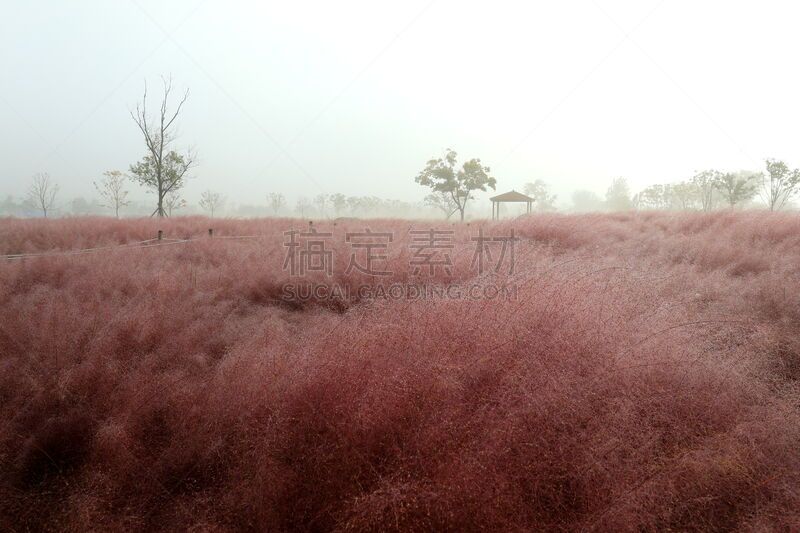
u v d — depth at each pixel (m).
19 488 2.52
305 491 2.30
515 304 3.85
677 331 3.43
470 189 33.59
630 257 7.21
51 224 15.39
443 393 2.67
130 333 4.24
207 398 3.08
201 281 6.71
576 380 2.76
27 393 3.15
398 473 2.18
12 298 5.45
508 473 2.21
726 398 2.73
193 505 2.37
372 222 19.62
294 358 3.31
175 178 26.39
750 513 2.11
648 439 2.40
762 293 4.91
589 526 1.99
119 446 2.64
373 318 3.92
